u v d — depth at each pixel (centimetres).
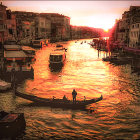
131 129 1322
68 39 15388
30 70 2802
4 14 6322
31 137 1214
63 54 4506
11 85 2295
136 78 2925
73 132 1283
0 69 2864
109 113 1595
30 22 9575
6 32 6594
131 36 6038
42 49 7588
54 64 3988
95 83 2609
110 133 1270
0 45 5853
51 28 12900
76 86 2441
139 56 5012
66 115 1538
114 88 2369
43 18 10762
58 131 1294
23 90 2162
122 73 3303
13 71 2734
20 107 1664
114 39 9531
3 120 1203
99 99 1734
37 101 1709
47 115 1527
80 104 1667
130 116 1535
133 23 5841
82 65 4122
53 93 2116
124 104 1805
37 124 1384
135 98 1988
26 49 5131
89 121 1446
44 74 3117
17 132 1224
